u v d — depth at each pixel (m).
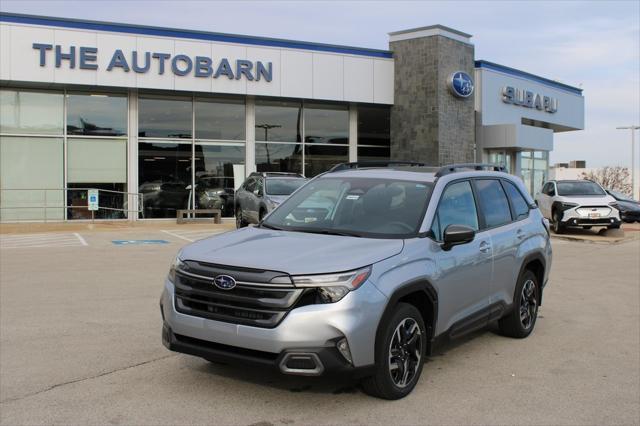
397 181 5.69
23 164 20.52
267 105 23.39
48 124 20.66
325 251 4.55
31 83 19.70
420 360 4.89
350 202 5.55
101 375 5.14
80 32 19.62
